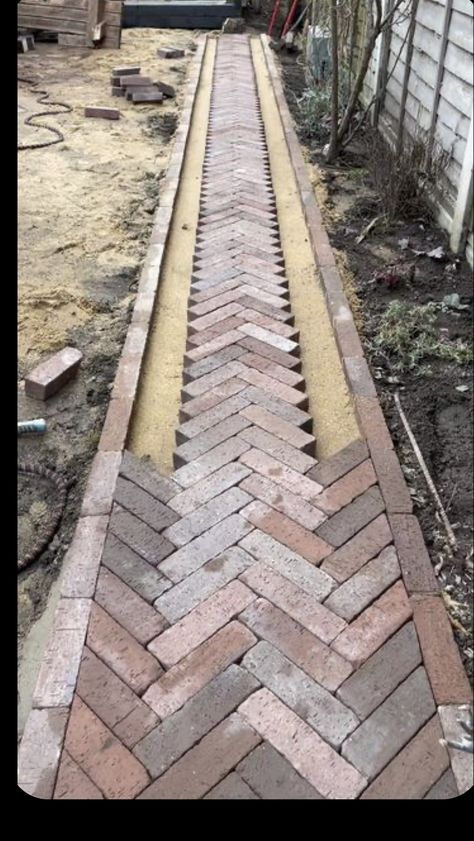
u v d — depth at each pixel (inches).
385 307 167.9
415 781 75.8
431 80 214.8
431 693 83.7
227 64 409.1
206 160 257.4
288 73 396.5
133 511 107.2
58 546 110.0
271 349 147.6
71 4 420.5
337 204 225.6
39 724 80.3
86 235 201.9
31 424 130.0
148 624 91.2
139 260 191.2
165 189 227.1
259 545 102.2
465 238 187.9
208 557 100.2
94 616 92.0
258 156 263.1
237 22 502.9
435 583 97.0
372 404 130.9
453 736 79.4
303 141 282.7
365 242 200.1
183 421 128.9
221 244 193.3
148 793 74.8
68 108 312.2
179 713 81.7
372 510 108.1
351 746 78.7
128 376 137.3
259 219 209.9
